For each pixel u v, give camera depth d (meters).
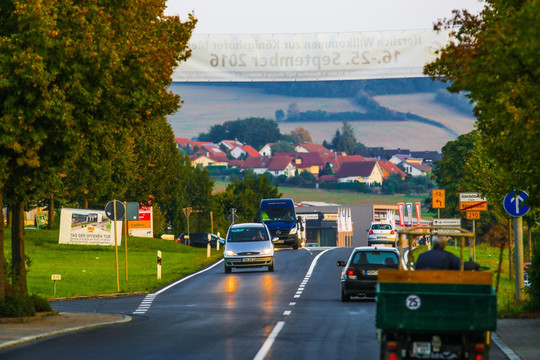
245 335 45.66
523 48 35.34
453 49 43.06
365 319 54.97
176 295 78.88
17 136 48.22
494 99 40.03
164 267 122.31
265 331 47.75
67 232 158.50
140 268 121.00
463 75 41.91
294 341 42.91
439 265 35.38
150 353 37.94
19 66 46.69
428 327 30.83
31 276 103.94
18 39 47.28
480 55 41.94
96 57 48.72
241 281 91.75
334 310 61.56
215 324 51.84
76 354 37.50
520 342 42.53
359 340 43.50
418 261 35.88
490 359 36.81
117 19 52.56
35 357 36.50
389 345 30.95
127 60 53.38
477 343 31.08
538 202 46.19
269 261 103.62
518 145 42.34
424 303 30.88
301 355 37.69
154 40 56.31
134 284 92.12
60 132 49.34
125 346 40.59
